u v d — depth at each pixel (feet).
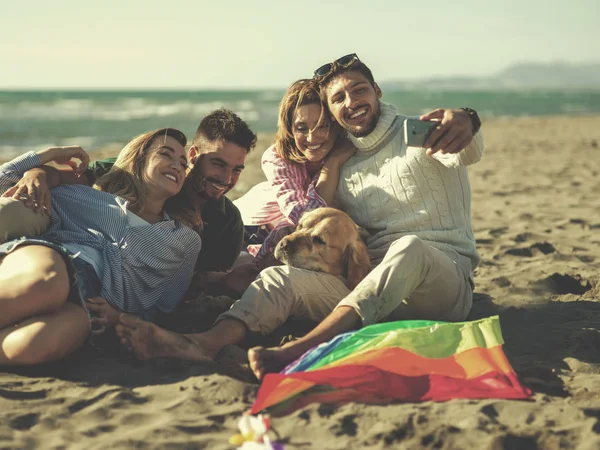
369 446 7.55
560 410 8.32
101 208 11.14
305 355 8.95
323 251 11.11
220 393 8.87
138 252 11.11
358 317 9.99
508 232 20.71
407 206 12.16
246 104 172.04
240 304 10.64
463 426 7.89
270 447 6.93
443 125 10.37
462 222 12.34
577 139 61.72
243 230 13.10
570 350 10.68
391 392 8.79
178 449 7.49
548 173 36.94
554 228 21.33
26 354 9.47
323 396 8.74
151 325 9.86
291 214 12.58
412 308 11.52
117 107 142.82
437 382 8.91
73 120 87.61
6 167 11.27
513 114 127.85
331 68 12.11
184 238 11.55
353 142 12.55
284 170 13.25
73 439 7.71
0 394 8.76
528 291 14.56
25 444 7.54
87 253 10.89
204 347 10.07
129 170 11.43
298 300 10.91
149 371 9.67
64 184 11.65
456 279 11.43
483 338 9.70
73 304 10.03
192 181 12.26
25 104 150.30
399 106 156.66
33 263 9.63
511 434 7.67
